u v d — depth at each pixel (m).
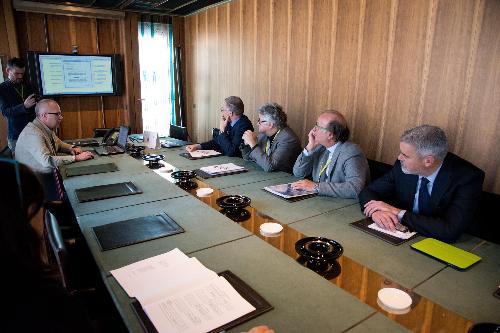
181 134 3.94
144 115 5.34
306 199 1.93
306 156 2.35
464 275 1.17
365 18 2.86
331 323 0.90
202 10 4.89
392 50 2.69
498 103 2.14
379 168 2.65
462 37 2.27
